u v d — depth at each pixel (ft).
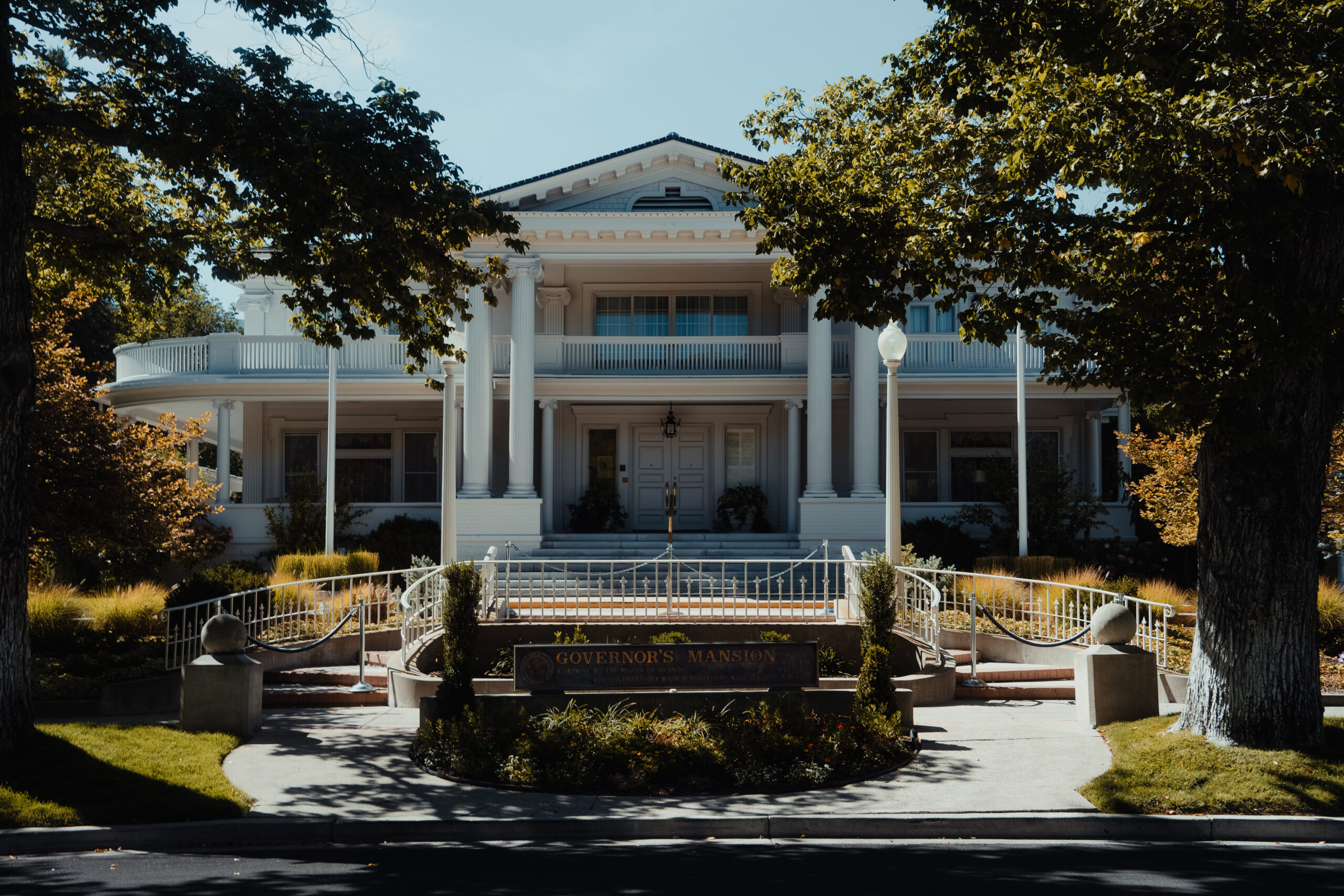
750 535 79.20
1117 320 29.09
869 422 79.05
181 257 39.75
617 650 31.76
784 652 32.01
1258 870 21.54
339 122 34.22
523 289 79.77
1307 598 28.50
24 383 30.09
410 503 82.48
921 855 22.82
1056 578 56.18
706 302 90.17
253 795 26.50
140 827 23.85
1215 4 25.84
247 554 80.53
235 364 82.38
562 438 89.81
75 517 51.75
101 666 41.45
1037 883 20.47
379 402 90.79
